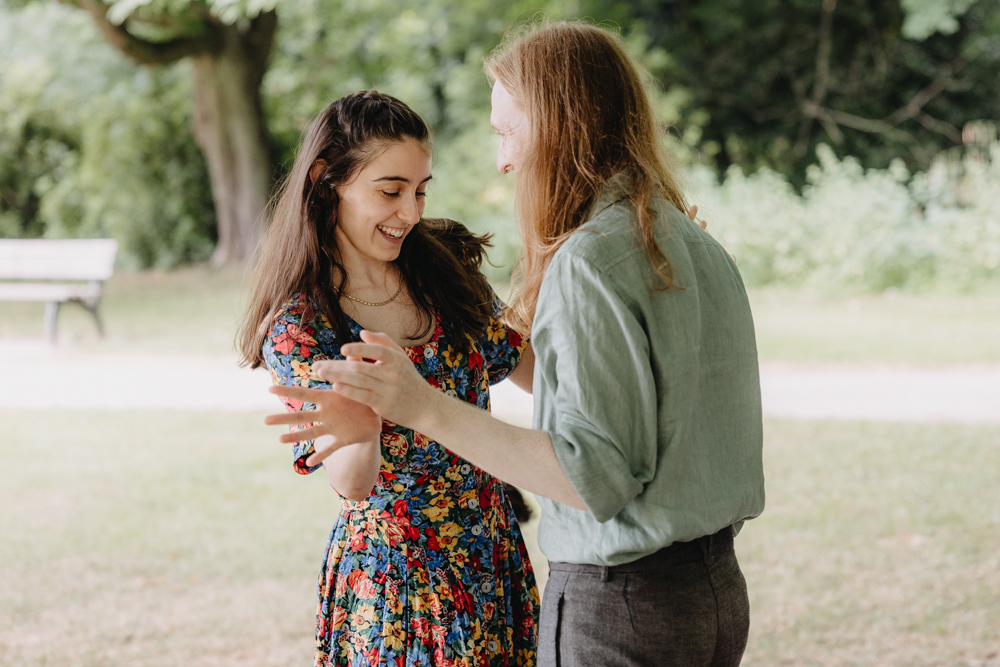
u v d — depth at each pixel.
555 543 1.64
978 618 3.37
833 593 3.62
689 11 16.73
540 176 1.62
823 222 11.81
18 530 4.44
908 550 4.00
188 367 8.20
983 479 4.84
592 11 14.40
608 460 1.47
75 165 17.31
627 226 1.54
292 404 1.80
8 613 3.56
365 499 1.87
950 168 13.52
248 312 1.90
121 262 16.28
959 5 14.80
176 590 3.79
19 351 9.12
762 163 17.27
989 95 17.23
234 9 11.82
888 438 5.61
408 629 1.84
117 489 5.03
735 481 1.64
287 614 3.57
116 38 13.18
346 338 1.83
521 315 1.70
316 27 16.41
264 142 15.09
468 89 14.40
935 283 11.29
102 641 3.34
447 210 13.01
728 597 1.62
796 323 9.56
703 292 1.61
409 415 1.47
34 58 17.19
